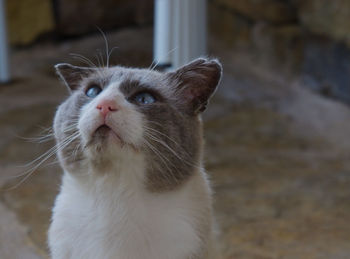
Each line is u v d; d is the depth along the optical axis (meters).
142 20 2.32
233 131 1.59
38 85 1.89
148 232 0.75
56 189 1.21
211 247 0.79
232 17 2.12
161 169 0.75
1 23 1.87
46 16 2.20
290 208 1.18
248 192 1.23
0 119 1.57
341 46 1.76
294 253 1.03
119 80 0.77
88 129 0.73
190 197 0.77
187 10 1.20
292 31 1.93
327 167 1.39
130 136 0.73
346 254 1.03
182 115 0.78
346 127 1.66
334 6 1.76
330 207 1.18
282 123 1.67
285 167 1.38
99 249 0.75
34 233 1.04
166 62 1.21
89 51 2.05
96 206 0.75
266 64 2.01
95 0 2.24
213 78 0.79
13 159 1.34
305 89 1.88
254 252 1.03
